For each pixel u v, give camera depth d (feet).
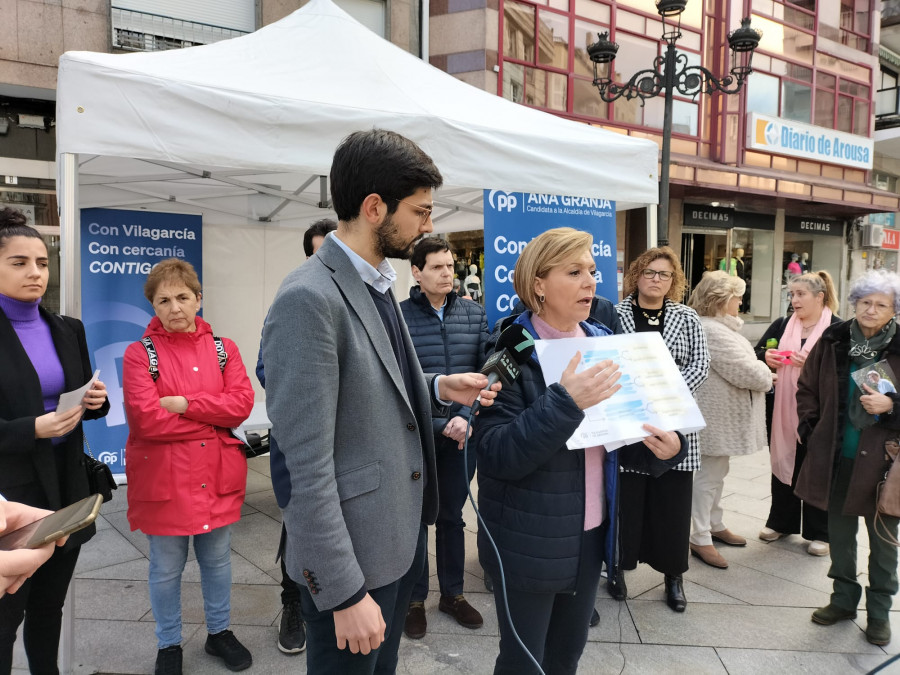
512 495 5.42
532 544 5.32
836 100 49.26
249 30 28.89
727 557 11.70
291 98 8.59
